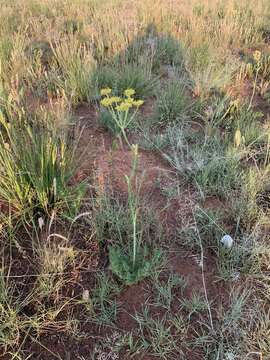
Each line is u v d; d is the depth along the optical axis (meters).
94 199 2.29
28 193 2.21
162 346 1.70
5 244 2.08
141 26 5.10
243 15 5.92
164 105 3.31
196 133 3.12
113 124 3.09
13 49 4.20
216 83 3.75
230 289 1.94
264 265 2.05
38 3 6.39
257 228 2.20
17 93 2.88
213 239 2.18
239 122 3.10
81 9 6.05
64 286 1.90
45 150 2.22
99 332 1.74
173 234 2.22
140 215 2.21
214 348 1.69
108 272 1.98
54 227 2.19
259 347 1.69
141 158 2.83
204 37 4.87
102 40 4.49
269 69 4.23
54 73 3.72
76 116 3.32
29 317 1.72
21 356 1.64
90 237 2.07
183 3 6.51
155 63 4.38
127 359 1.65
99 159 2.75
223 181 2.54
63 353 1.67
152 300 1.87
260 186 2.48
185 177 2.62
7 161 2.11
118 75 3.71
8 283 1.89
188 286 1.95
